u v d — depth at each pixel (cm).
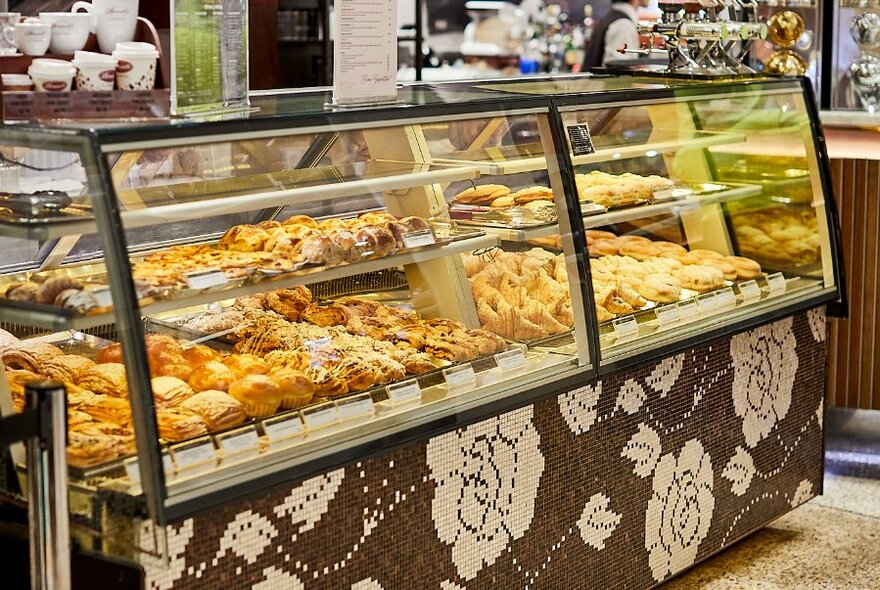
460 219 298
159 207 230
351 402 254
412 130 279
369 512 253
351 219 281
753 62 518
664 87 348
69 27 236
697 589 359
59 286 219
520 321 299
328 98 288
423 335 284
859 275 479
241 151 244
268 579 232
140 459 205
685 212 364
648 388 332
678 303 346
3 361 253
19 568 224
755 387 380
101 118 222
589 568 321
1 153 219
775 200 393
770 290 386
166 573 212
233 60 248
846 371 487
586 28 812
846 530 411
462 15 802
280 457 231
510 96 300
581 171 319
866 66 517
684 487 354
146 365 204
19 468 222
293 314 285
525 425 291
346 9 264
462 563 280
